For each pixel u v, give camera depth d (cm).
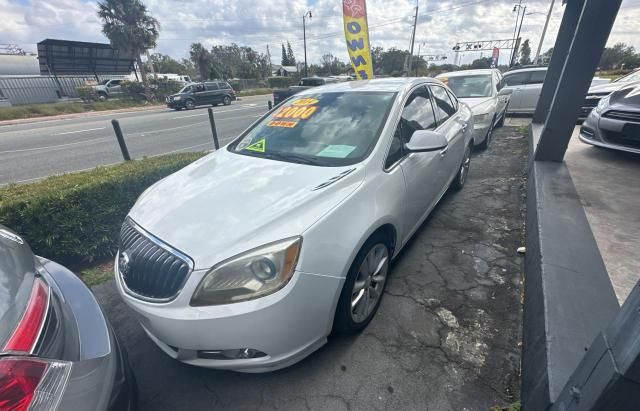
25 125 1552
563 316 156
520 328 208
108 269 317
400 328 213
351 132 240
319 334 172
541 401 130
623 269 202
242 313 146
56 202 293
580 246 210
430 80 345
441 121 330
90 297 163
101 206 320
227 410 171
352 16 852
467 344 199
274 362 160
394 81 300
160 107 2398
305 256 157
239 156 253
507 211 368
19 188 312
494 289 245
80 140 1025
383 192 208
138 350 214
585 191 321
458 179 416
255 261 150
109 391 125
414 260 285
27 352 113
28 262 157
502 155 593
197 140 954
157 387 186
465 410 162
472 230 331
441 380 178
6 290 126
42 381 108
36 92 2502
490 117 587
